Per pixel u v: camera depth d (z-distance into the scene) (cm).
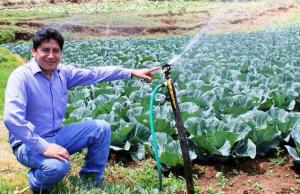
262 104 1018
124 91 1145
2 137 884
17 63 2105
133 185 622
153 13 5656
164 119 766
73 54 2273
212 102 949
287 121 770
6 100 500
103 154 579
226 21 5281
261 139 725
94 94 1119
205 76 1293
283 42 2764
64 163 513
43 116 539
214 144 695
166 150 679
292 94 1022
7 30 4109
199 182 654
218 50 2275
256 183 638
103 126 571
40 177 518
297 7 5700
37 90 529
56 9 6188
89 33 4541
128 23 4941
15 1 6819
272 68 1448
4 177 646
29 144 496
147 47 2589
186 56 2114
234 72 1372
